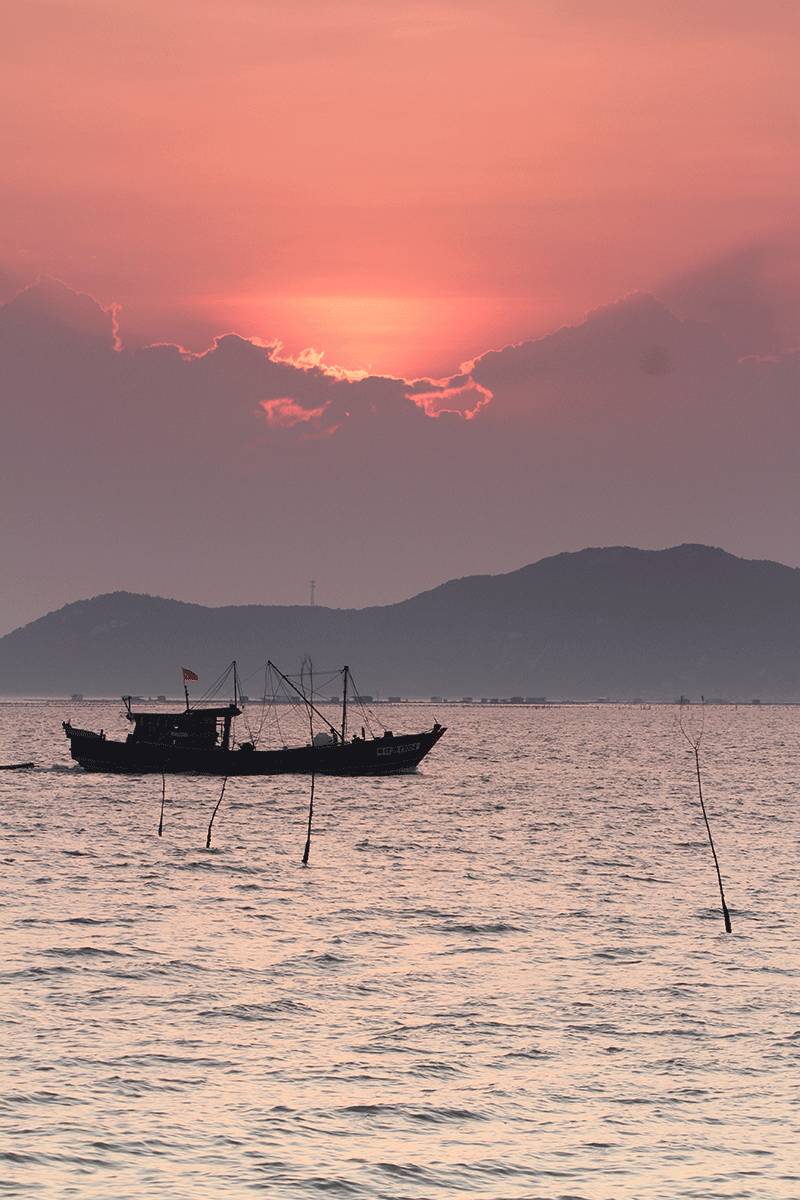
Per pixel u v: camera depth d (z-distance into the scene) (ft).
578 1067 292.20
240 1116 258.57
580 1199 226.58
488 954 395.34
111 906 469.16
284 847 653.71
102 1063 286.66
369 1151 244.01
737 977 368.89
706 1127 258.98
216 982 356.38
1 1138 241.76
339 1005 337.52
